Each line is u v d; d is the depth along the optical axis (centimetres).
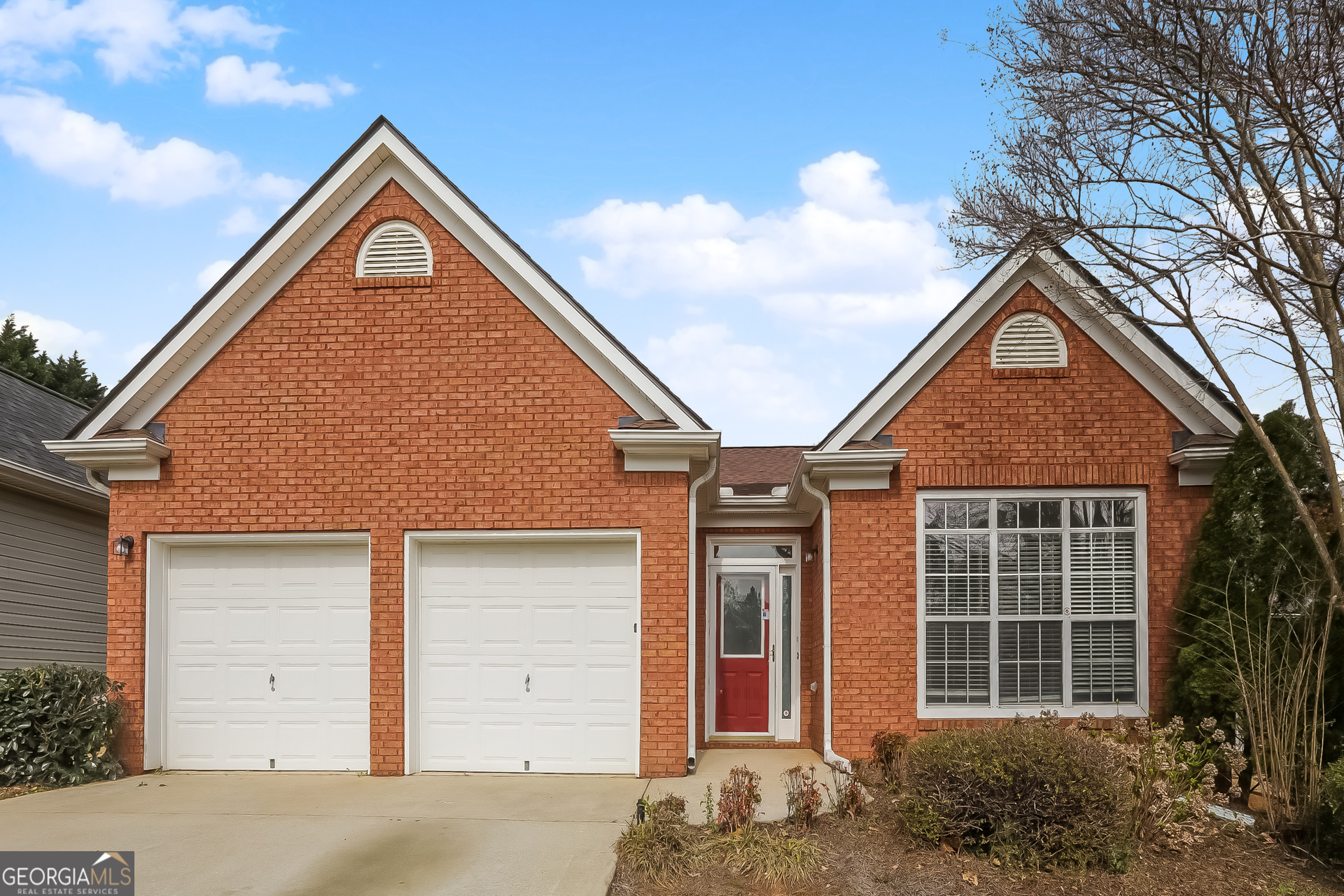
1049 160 920
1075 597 1065
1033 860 698
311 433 1051
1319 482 917
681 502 1016
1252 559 918
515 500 1028
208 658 1058
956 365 1095
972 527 1080
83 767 985
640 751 991
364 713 1038
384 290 1059
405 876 672
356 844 742
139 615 1043
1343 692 862
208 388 1062
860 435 1088
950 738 788
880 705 1054
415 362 1050
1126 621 1059
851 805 806
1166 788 762
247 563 1066
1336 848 751
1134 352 1073
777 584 1324
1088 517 1076
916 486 1080
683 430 984
